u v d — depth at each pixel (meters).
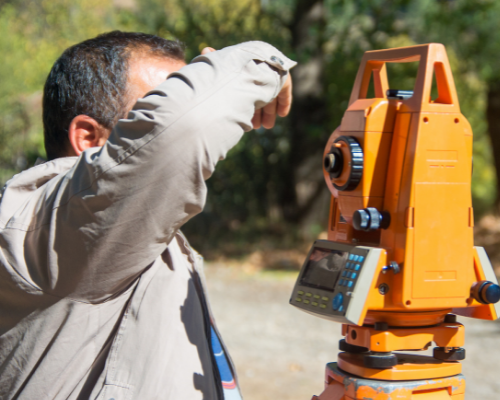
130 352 1.15
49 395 1.12
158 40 1.35
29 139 10.27
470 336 5.57
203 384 1.21
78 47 1.31
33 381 1.12
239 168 11.72
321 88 10.77
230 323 6.04
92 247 1.07
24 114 10.30
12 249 1.12
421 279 1.20
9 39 10.37
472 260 1.25
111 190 1.04
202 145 1.04
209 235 11.07
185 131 1.03
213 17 11.37
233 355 5.00
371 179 1.25
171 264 1.30
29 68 10.37
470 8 9.81
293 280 8.22
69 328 1.13
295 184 11.09
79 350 1.14
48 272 1.10
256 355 5.02
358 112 1.28
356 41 10.41
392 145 1.25
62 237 1.08
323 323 6.07
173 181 1.04
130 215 1.05
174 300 1.23
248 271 8.87
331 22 10.73
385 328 1.23
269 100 1.19
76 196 1.06
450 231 1.22
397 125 1.24
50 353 1.12
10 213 1.17
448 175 1.22
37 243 1.11
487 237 10.89
